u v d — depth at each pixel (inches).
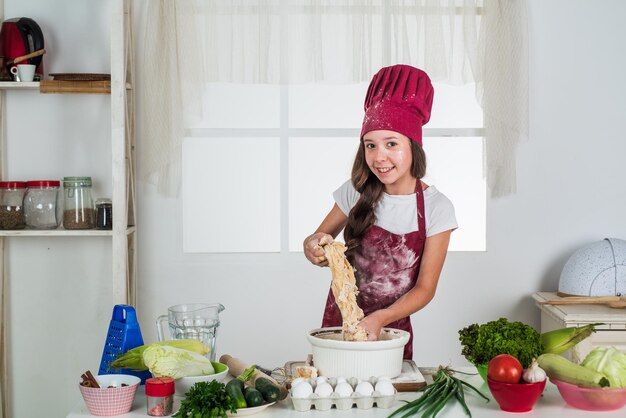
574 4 161.2
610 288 146.8
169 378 83.9
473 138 178.7
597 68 161.9
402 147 104.7
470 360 89.7
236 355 162.7
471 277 163.0
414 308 102.3
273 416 81.2
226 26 155.5
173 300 161.6
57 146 159.3
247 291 162.1
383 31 156.1
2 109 157.6
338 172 179.0
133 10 158.2
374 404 84.9
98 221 146.7
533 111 162.2
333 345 87.5
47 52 158.7
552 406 84.7
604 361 82.7
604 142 162.9
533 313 163.5
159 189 159.0
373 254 110.3
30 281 160.7
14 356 161.5
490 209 162.2
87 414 82.6
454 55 158.9
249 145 172.1
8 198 146.2
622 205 163.5
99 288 161.0
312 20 154.9
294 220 179.6
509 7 156.2
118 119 142.7
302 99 175.5
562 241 163.5
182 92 155.6
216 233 173.0
